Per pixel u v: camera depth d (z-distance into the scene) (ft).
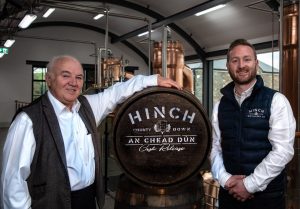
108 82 22.11
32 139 5.96
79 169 6.35
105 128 16.33
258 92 6.79
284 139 6.51
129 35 53.06
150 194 6.76
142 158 6.61
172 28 45.70
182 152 6.70
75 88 6.39
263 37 37.52
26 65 55.01
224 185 6.97
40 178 5.99
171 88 6.66
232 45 6.93
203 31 44.55
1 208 6.07
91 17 53.26
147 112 6.61
